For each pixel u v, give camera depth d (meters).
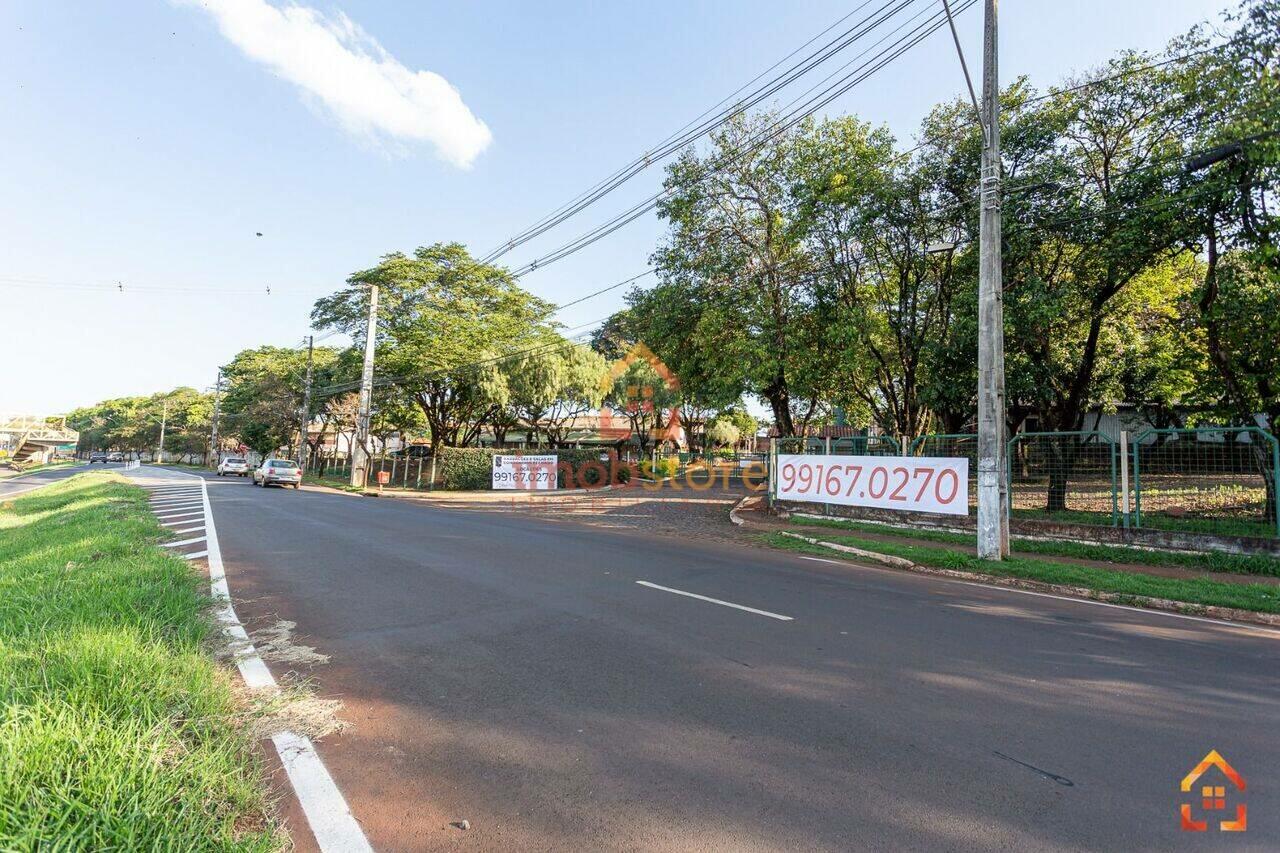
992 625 7.01
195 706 3.89
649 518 18.80
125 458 98.25
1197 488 12.52
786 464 18.64
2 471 59.09
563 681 4.94
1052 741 4.07
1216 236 12.93
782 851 2.87
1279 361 13.89
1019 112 14.99
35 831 2.37
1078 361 18.45
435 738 3.96
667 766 3.65
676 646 5.84
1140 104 13.59
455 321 33.75
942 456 14.80
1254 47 10.88
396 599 7.51
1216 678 5.44
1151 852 2.93
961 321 15.85
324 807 3.16
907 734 4.12
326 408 48.09
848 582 9.40
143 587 6.52
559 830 3.01
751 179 18.59
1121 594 8.84
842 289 18.64
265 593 7.73
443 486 32.62
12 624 5.07
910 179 16.23
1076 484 14.00
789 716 4.36
